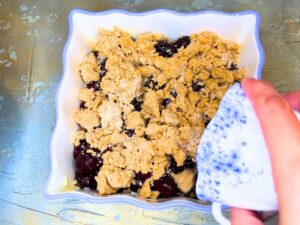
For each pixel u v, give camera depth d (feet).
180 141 1.03
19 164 1.24
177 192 1.04
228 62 1.12
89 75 1.12
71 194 0.99
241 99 0.71
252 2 1.33
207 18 1.11
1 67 1.32
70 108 1.09
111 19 1.14
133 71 1.10
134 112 1.08
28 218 1.20
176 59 1.11
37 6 1.36
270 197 0.68
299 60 1.28
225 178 0.71
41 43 1.34
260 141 0.68
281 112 0.58
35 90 1.30
